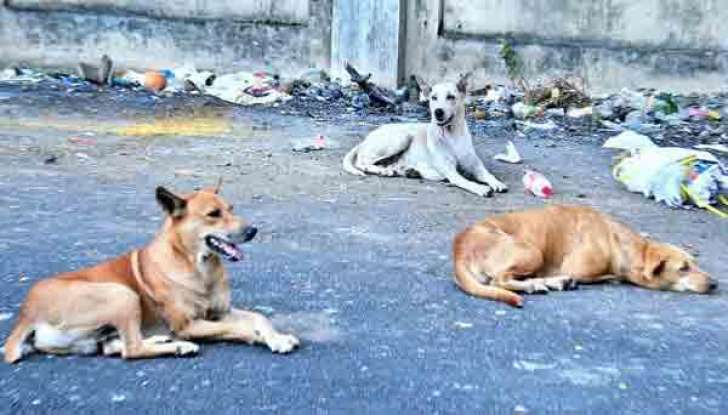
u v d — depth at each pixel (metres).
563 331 4.63
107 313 3.97
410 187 8.20
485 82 12.62
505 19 12.47
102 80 12.33
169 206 4.11
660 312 4.98
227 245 4.10
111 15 12.77
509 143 9.38
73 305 3.97
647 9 12.16
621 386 3.98
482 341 4.47
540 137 10.52
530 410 3.72
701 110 11.49
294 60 12.81
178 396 3.75
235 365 4.06
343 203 7.47
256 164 8.81
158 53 12.82
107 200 7.23
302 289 5.21
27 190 7.43
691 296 5.29
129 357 4.03
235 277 5.38
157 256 4.14
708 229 7.02
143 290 4.12
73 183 7.76
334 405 3.71
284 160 9.04
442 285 5.38
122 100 11.54
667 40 12.22
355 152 8.80
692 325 4.78
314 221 6.84
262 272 5.50
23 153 8.77
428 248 6.23
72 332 3.98
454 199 7.79
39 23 12.75
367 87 12.02
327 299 5.05
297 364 4.10
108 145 9.33
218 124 10.62
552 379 4.04
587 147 10.04
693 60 12.16
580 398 3.84
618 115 11.44
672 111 11.49
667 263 5.32
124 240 6.12
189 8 12.80
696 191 7.68
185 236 4.11
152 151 9.16
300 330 4.55
